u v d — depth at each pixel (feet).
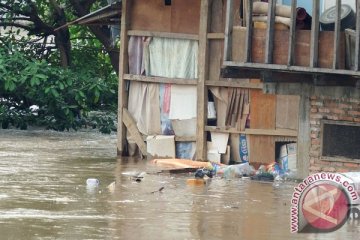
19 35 180.24
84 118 160.66
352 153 97.96
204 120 115.55
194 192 92.22
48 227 73.31
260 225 75.46
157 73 119.85
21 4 165.58
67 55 167.32
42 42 173.06
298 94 99.86
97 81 152.76
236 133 114.01
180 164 111.96
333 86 96.84
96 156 122.31
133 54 121.39
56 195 88.58
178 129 118.62
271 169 106.83
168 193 91.20
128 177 102.53
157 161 115.44
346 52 91.35
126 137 122.31
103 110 160.86
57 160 116.67
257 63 93.20
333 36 91.50
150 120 120.57
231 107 114.21
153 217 78.18
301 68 91.35
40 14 168.35
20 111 156.25
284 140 111.45
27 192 89.97
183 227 74.28
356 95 96.78
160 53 119.55
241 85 113.09
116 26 140.97
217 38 114.73
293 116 110.83
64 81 150.20
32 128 157.79
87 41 173.99
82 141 142.20
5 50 156.15
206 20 115.24
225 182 100.42
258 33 93.71
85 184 96.22
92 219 76.79
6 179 98.17
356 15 90.07
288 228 74.33
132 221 76.33
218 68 115.24
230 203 85.81
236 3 109.09
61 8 167.22
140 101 121.19
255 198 88.94
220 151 115.03
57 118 155.33
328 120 98.89
